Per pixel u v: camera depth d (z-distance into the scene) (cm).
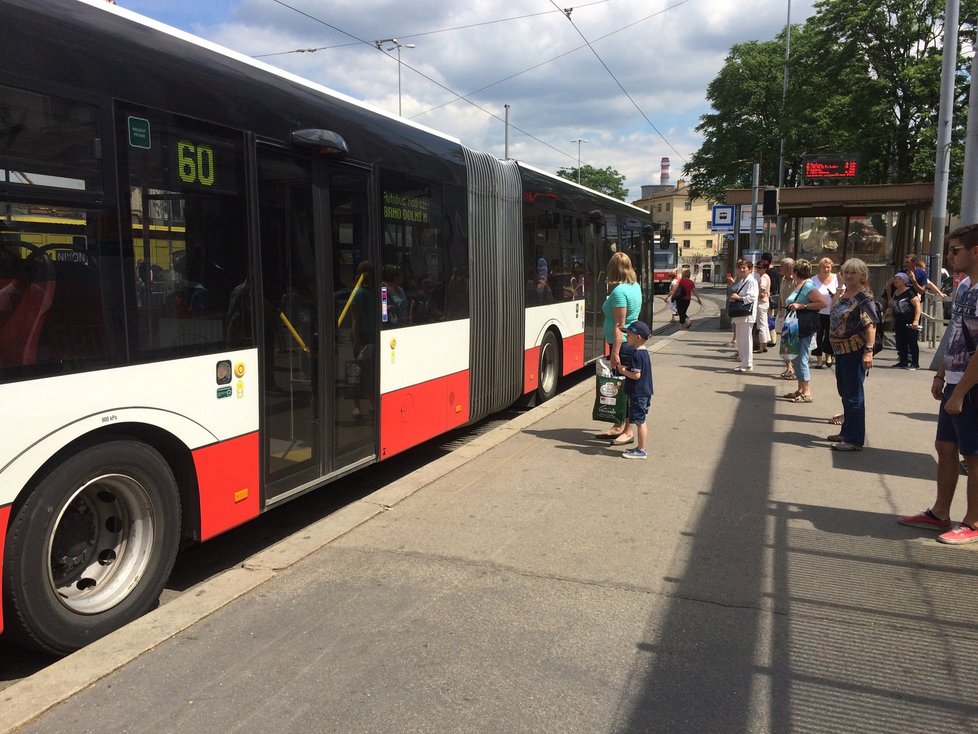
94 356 336
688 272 2147
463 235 725
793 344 932
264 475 448
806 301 925
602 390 725
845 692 305
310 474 496
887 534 486
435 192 670
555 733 279
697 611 378
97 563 356
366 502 556
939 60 3044
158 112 372
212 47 422
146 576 366
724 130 4694
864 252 1975
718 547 464
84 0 344
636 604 386
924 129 3145
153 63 372
